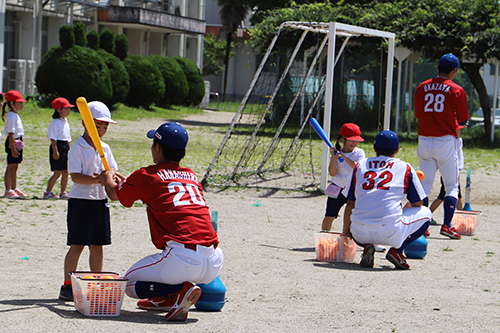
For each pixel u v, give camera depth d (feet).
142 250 32.22
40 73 140.05
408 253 31.91
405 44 108.17
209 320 20.01
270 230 39.58
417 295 24.17
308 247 34.83
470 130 131.34
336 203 34.91
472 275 28.30
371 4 116.88
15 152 47.24
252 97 70.59
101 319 19.60
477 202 54.60
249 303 22.44
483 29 106.52
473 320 20.66
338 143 34.91
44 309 20.52
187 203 20.15
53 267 28.07
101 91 141.49
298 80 77.97
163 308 20.86
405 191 29.71
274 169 68.44
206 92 235.40
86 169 22.54
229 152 86.17
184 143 20.57
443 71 39.47
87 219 22.56
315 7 111.04
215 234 20.57
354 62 113.19
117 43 164.55
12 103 47.55
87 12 188.85
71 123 116.26
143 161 73.31
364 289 24.97
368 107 114.11
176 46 233.76
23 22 157.99
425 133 39.19
